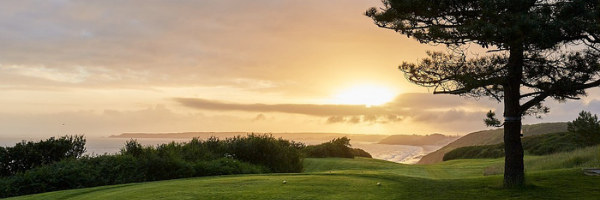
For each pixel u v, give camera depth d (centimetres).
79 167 1856
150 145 2325
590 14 1012
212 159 2359
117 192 1405
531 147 4838
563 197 1048
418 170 2789
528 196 1084
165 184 1557
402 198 1168
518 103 1238
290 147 2784
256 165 2436
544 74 1211
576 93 1223
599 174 1380
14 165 2055
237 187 1391
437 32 1141
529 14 1042
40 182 1730
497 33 1036
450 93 1268
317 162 3619
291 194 1241
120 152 2184
